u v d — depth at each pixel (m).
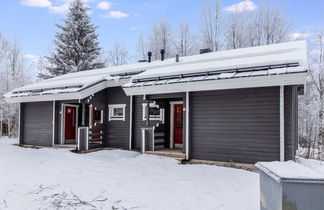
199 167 8.03
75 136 13.52
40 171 7.35
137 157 9.53
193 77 8.61
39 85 13.52
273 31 24.38
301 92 10.28
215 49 25.75
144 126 10.83
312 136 17.20
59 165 8.27
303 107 17.41
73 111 13.47
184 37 27.38
